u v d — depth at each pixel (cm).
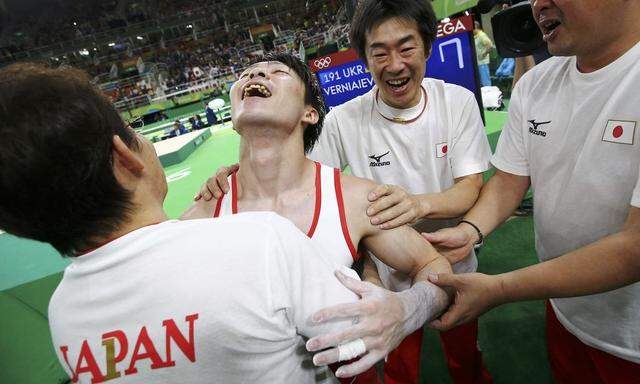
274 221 53
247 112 80
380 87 126
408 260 92
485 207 116
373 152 140
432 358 183
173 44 1923
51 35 1945
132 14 1992
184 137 779
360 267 121
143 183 54
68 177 44
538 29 149
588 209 91
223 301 45
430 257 94
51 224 46
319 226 86
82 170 44
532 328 189
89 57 1883
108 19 1964
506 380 165
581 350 116
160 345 45
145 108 1295
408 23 112
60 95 43
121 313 47
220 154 636
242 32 1914
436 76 194
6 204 45
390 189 91
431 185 137
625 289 92
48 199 44
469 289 81
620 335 98
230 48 1797
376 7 113
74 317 49
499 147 120
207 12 1894
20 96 42
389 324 60
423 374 176
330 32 1143
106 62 1866
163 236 48
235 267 46
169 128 1077
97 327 48
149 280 46
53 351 217
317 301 54
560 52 82
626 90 78
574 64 91
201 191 102
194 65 1786
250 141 86
